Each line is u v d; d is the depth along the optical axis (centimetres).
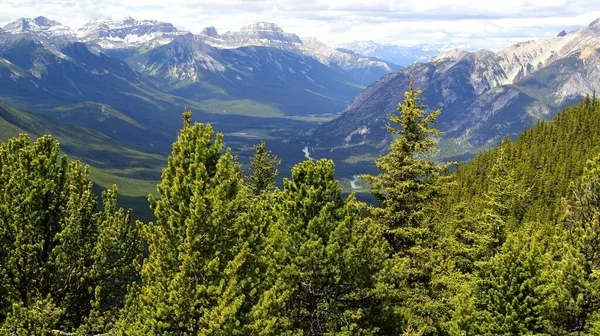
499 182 4525
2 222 2484
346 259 2498
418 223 3000
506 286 2956
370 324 2634
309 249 2461
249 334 1981
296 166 2808
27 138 2811
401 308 2814
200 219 2005
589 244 2878
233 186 2180
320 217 2603
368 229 2761
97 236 2783
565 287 2861
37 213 2542
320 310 2606
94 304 2420
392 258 2920
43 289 2531
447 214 5091
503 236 4134
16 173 2572
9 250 2480
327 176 2739
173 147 2242
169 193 2159
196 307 1998
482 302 3106
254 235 2216
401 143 2941
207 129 2217
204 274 2016
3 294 2459
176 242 2084
